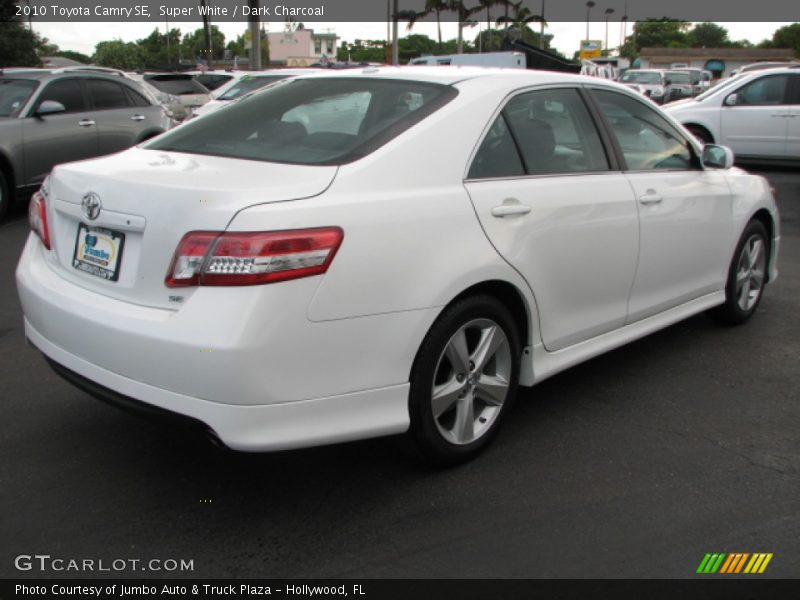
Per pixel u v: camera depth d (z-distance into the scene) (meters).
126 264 2.97
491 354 3.46
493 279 3.33
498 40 54.81
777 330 5.53
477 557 2.86
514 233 3.44
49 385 4.34
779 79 13.45
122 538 2.96
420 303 3.04
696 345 5.19
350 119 3.43
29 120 9.21
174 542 2.94
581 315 3.95
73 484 3.32
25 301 3.42
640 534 3.02
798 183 12.77
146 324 2.79
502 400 3.59
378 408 3.02
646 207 4.23
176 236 2.77
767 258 5.72
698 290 4.90
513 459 3.58
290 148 3.27
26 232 8.62
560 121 3.94
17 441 3.69
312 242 2.75
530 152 3.69
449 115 3.38
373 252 2.91
